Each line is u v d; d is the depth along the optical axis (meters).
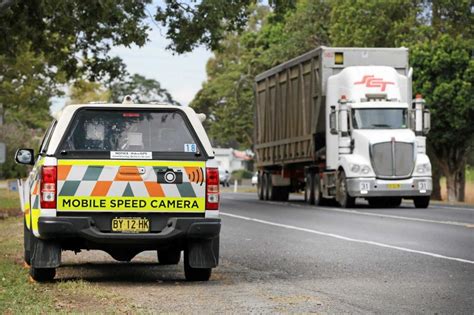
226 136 173.50
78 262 30.58
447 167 97.88
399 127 64.94
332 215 55.66
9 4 39.59
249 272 27.64
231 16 54.03
